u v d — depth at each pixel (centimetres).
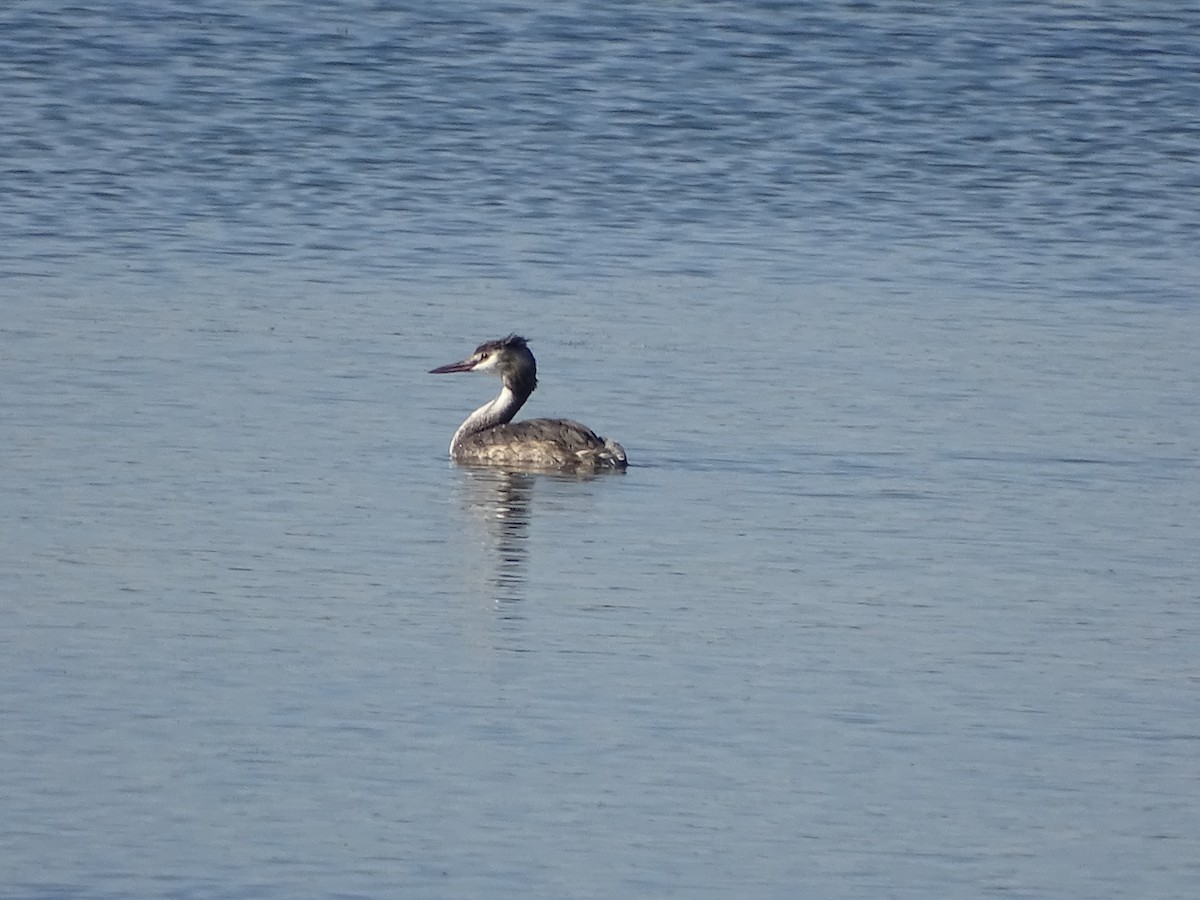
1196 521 2453
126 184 4128
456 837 1652
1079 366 3112
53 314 3222
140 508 2395
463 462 2627
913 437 2745
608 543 2333
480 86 4853
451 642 2036
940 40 5194
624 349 3131
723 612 2134
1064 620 2142
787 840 1667
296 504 2433
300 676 1944
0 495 2420
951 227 4012
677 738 1838
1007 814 1722
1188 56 5100
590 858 1627
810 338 3219
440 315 3303
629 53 5100
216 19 5266
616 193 4184
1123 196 4259
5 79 4791
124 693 1894
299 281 3491
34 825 1653
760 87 4888
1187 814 1731
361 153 4406
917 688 1961
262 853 1620
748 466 2616
